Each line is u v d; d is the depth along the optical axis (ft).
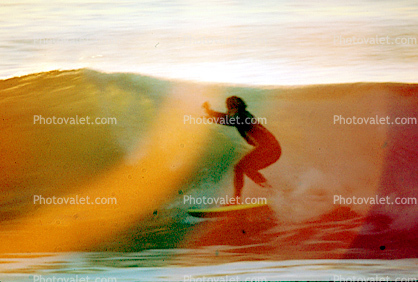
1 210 20.42
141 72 29.99
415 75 29.09
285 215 19.08
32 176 22.57
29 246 17.52
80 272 14.66
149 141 24.36
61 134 24.98
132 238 17.94
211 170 22.25
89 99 27.55
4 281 13.83
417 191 20.45
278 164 22.24
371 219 18.72
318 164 22.25
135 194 20.98
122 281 13.87
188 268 14.99
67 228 18.81
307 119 25.41
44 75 29.78
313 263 15.37
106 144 24.26
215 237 17.81
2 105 27.04
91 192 21.43
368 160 22.48
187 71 30.37
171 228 18.61
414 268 14.79
